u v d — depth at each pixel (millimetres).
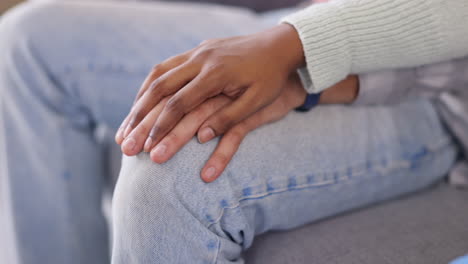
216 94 589
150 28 918
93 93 851
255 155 606
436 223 659
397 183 706
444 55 629
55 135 843
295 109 651
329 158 655
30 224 853
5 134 833
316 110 665
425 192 740
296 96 640
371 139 689
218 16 1131
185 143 580
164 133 575
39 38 821
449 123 746
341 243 630
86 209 882
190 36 948
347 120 679
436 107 758
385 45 618
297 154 632
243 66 589
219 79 582
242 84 588
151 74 622
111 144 1035
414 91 710
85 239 880
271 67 598
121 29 883
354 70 643
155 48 888
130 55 867
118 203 578
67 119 857
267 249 635
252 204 608
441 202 703
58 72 826
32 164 847
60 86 839
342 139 667
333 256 612
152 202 566
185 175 573
